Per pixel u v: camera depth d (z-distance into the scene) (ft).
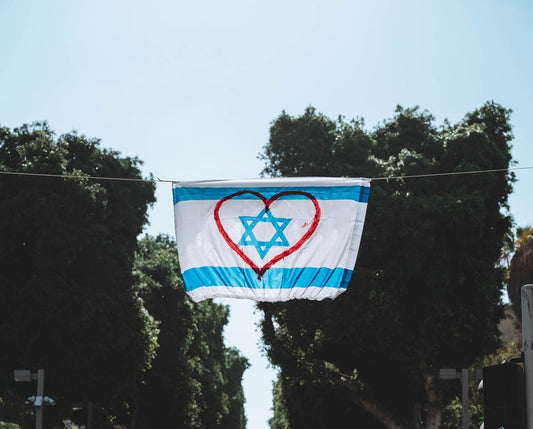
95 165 109.19
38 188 99.66
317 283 36.91
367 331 95.96
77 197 99.96
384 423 104.01
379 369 107.96
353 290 95.30
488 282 98.53
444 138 104.83
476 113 108.68
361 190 37.93
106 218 108.68
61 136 108.68
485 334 98.94
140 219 114.52
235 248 37.50
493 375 20.94
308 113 109.19
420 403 96.02
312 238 37.40
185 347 143.13
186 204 38.14
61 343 97.04
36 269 98.37
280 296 36.83
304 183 38.11
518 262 113.50
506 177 102.99
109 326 99.35
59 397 104.32
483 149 101.60
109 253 103.50
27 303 95.30
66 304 96.27
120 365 106.01
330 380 101.60
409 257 95.45
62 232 97.86
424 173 100.32
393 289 96.32
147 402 144.97
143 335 106.42
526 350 20.61
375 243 98.22
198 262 37.42
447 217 95.04
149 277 130.62
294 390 118.93
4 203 97.04
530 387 20.31
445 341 99.50
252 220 37.83
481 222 96.02
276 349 104.83
